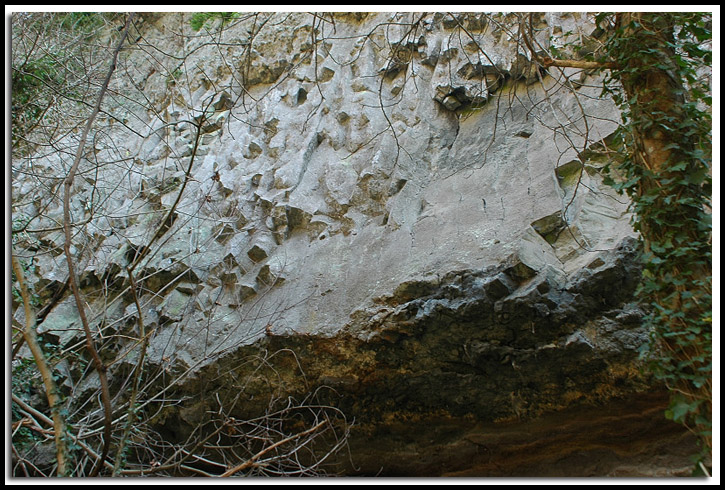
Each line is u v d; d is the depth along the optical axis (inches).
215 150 362.0
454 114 294.4
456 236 236.8
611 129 230.5
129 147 404.8
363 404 239.9
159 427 268.8
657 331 127.2
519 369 206.7
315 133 323.6
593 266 202.7
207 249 312.0
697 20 148.5
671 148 135.1
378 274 245.1
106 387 144.5
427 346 219.1
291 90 353.7
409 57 317.1
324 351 238.1
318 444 247.1
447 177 269.7
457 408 226.1
